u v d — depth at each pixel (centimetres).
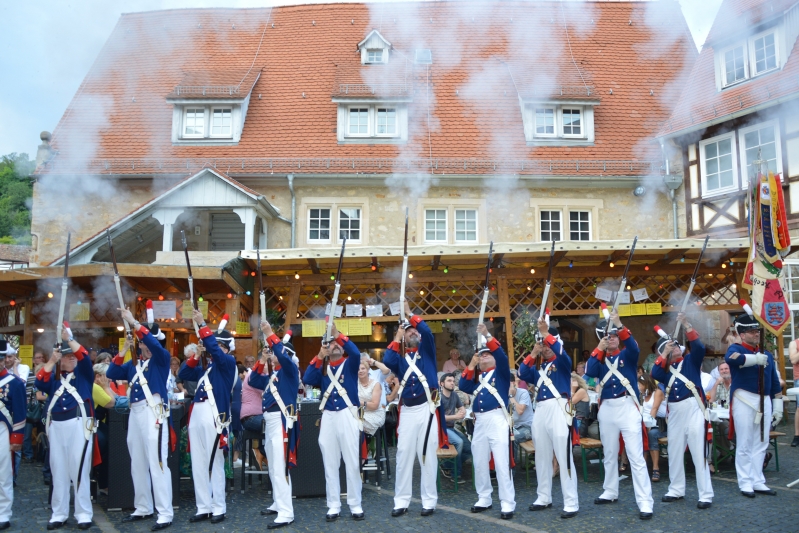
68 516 720
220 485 696
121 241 1555
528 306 1459
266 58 1898
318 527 667
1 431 679
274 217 1606
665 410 902
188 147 1681
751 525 637
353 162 1631
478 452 714
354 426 698
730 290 1459
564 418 693
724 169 1536
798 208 1381
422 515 704
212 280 1210
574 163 1648
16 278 1151
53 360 682
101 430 832
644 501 670
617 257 1330
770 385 767
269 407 689
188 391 979
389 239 1625
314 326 1341
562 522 666
